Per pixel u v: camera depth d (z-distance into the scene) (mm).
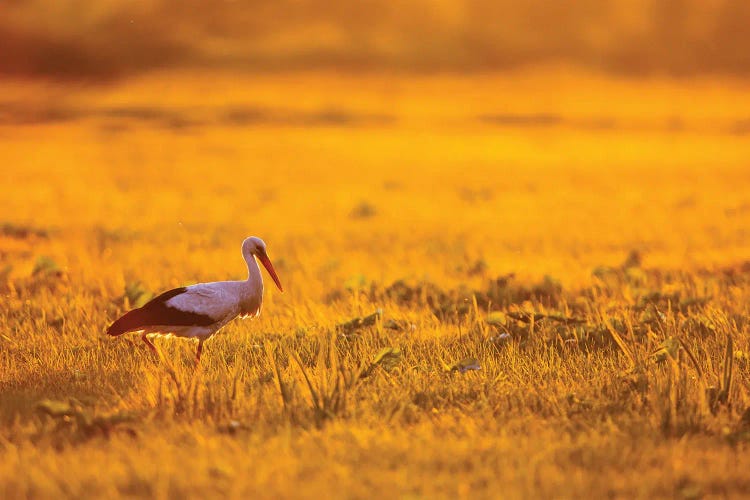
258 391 13133
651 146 73875
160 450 10703
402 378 13992
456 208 40406
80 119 96875
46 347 16094
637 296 19969
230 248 28750
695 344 15438
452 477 9891
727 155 65375
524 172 56500
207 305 15148
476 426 11797
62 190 44781
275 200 43469
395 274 23625
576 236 30688
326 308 19469
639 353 14906
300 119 102500
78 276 22578
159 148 71750
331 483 9719
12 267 23000
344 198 44312
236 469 10070
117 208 39031
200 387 12906
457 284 22047
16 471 10055
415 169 59156
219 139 80750
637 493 9523
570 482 9695
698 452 10711
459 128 94500
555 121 101312
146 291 19953
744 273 23125
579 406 12578
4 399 12969
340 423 11742
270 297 20516
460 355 15531
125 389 13664
